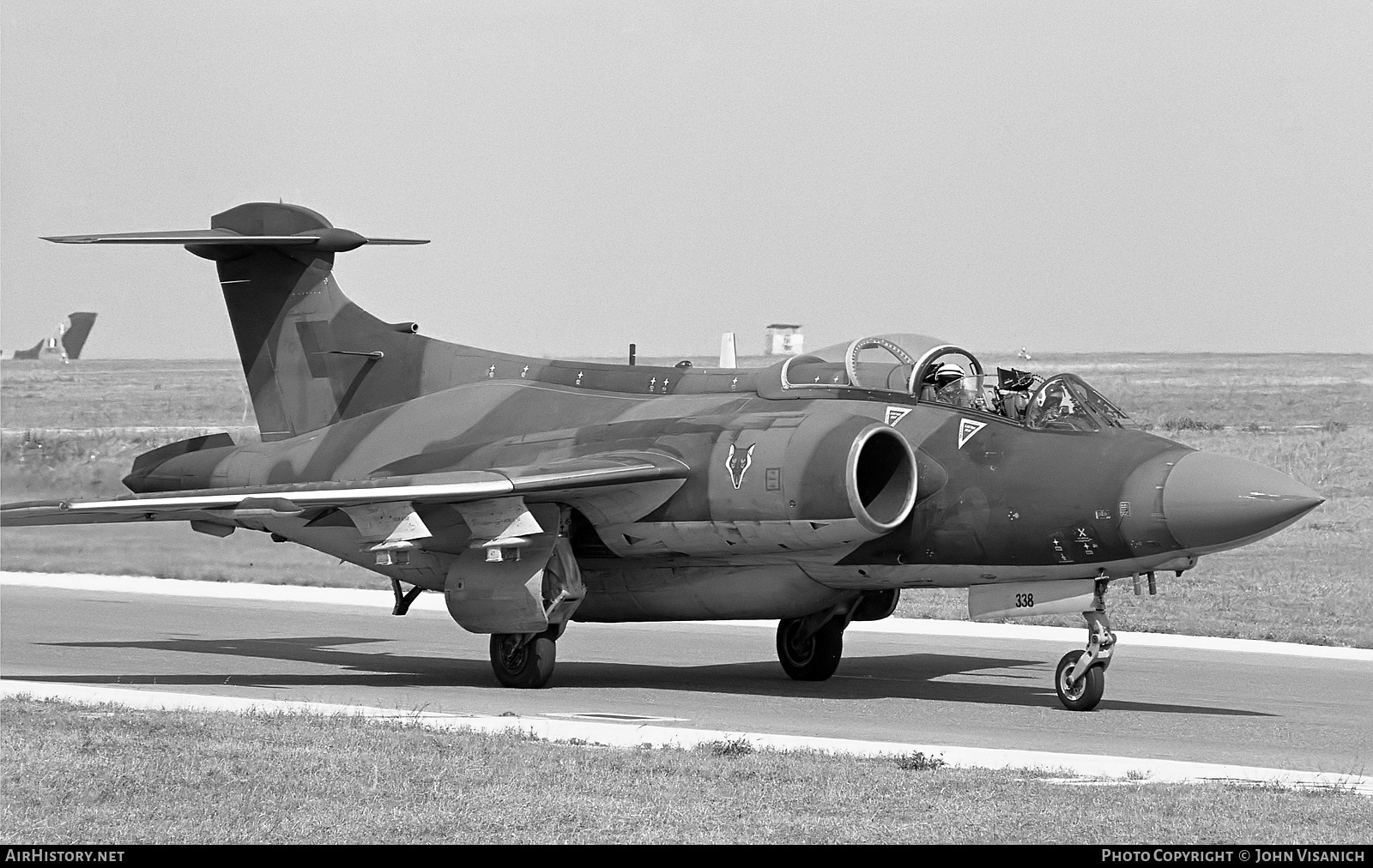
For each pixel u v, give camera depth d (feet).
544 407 225.76
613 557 210.38
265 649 260.62
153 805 112.06
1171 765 138.82
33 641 269.85
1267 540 435.53
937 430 190.49
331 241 252.42
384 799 113.80
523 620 199.62
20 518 217.56
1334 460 636.89
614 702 188.75
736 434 194.70
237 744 138.00
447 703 184.65
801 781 121.70
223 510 202.49
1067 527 177.17
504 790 116.78
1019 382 193.47
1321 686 208.44
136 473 269.44
